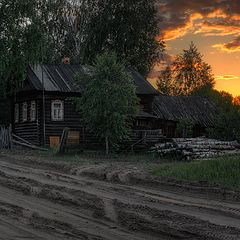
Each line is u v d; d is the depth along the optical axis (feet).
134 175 63.41
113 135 103.60
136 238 29.73
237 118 114.42
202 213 39.50
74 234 30.17
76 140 124.57
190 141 96.27
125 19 175.11
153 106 142.10
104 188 53.01
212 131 116.98
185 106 149.18
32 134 125.70
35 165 76.64
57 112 123.85
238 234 31.07
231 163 61.87
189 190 52.54
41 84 121.19
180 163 75.31
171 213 37.96
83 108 104.17
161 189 53.98
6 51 118.21
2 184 53.31
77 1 175.63
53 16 166.50
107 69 102.53
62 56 175.52
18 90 126.21
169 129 141.69
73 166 74.08
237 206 43.42
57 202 42.39
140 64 180.65
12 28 118.93
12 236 29.14
